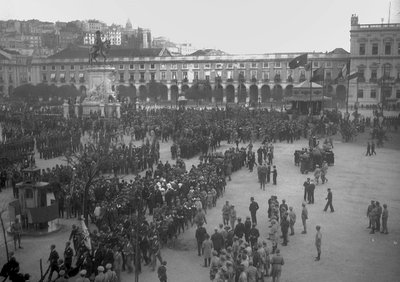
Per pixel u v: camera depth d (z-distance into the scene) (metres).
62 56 167.75
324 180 47.06
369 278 25.38
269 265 26.48
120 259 25.91
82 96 128.00
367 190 44.06
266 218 36.44
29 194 33.62
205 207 37.22
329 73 140.50
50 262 25.59
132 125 78.81
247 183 47.56
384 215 32.44
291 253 29.48
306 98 91.00
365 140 71.50
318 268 27.06
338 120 84.50
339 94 139.12
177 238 32.56
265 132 70.62
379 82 119.88
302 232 33.12
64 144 61.38
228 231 28.47
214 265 24.39
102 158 41.84
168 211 32.47
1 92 160.38
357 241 31.31
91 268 25.08
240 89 147.38
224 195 43.09
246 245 25.02
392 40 128.62
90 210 35.75
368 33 130.62
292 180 48.41
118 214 33.53
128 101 129.00
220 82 150.25
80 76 164.75
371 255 28.78
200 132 68.50
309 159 51.94
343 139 71.44
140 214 28.45
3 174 45.47
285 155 60.66
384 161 56.75
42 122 79.12
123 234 27.72
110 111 96.00
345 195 42.56
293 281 25.44
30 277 26.12
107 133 69.00
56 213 33.56
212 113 90.94
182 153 59.12
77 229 29.33
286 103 135.12
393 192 43.03
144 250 27.56
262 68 149.12
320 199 41.47
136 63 159.62
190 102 149.75
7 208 38.41
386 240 31.36
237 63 151.25
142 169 53.28
